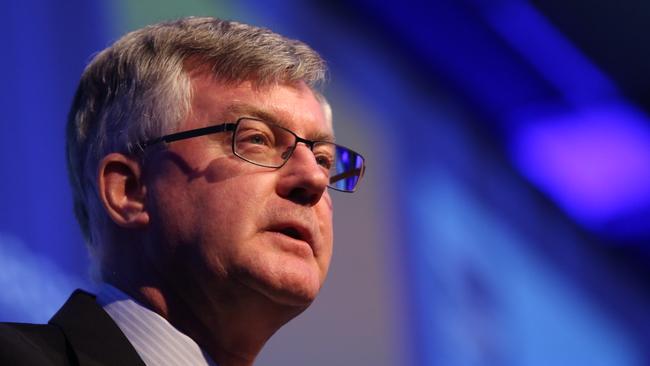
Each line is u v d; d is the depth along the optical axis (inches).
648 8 464.1
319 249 152.6
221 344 152.4
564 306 523.2
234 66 156.3
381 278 434.6
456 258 480.4
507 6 474.3
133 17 354.9
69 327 138.1
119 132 156.9
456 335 460.4
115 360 133.9
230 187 146.2
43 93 314.8
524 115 539.5
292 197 150.0
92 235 163.2
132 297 150.9
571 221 560.1
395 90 485.1
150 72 158.2
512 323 494.3
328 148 162.1
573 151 547.8
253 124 151.6
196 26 162.9
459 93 522.6
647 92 519.2
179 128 152.0
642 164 539.5
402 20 483.5
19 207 295.4
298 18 439.2
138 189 153.1
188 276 146.9
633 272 564.1
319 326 398.6
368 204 445.1
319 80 170.1
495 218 514.9
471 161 515.8
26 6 317.4
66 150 173.0
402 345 431.2
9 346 124.3
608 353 531.2
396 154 472.4
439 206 484.1
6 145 298.2
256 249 143.9
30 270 291.0
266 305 147.4
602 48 498.9
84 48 332.5
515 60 512.7
